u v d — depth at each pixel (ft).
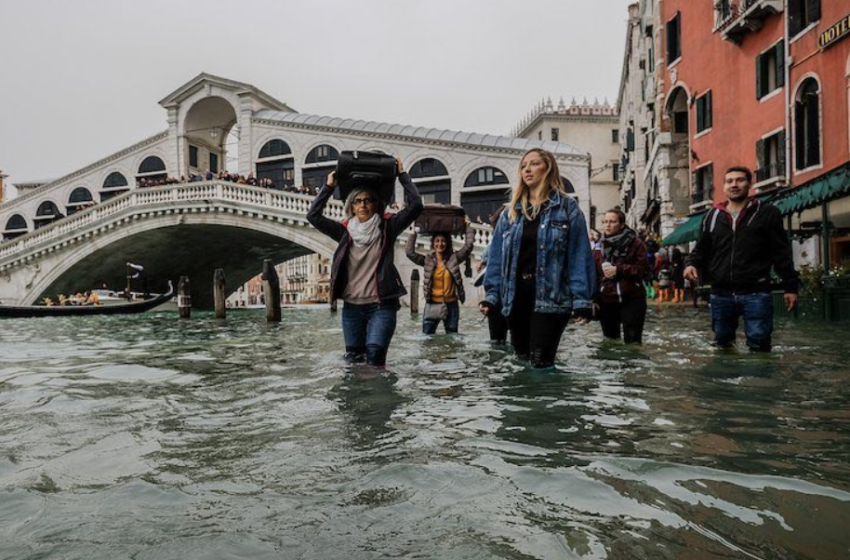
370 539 4.92
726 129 59.00
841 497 5.57
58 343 24.95
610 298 20.13
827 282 30.73
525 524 5.15
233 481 6.39
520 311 15.12
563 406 9.74
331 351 18.80
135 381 13.33
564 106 167.53
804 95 47.65
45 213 138.21
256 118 117.08
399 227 14.89
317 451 7.44
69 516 5.52
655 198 77.87
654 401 10.03
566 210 14.05
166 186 90.33
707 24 61.98
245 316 53.78
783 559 4.44
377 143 109.50
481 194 105.29
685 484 5.98
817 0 45.11
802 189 34.71
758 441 7.52
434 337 23.71
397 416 9.27
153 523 5.32
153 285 115.34
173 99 123.24
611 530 4.99
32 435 8.53
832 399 10.03
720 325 17.38
